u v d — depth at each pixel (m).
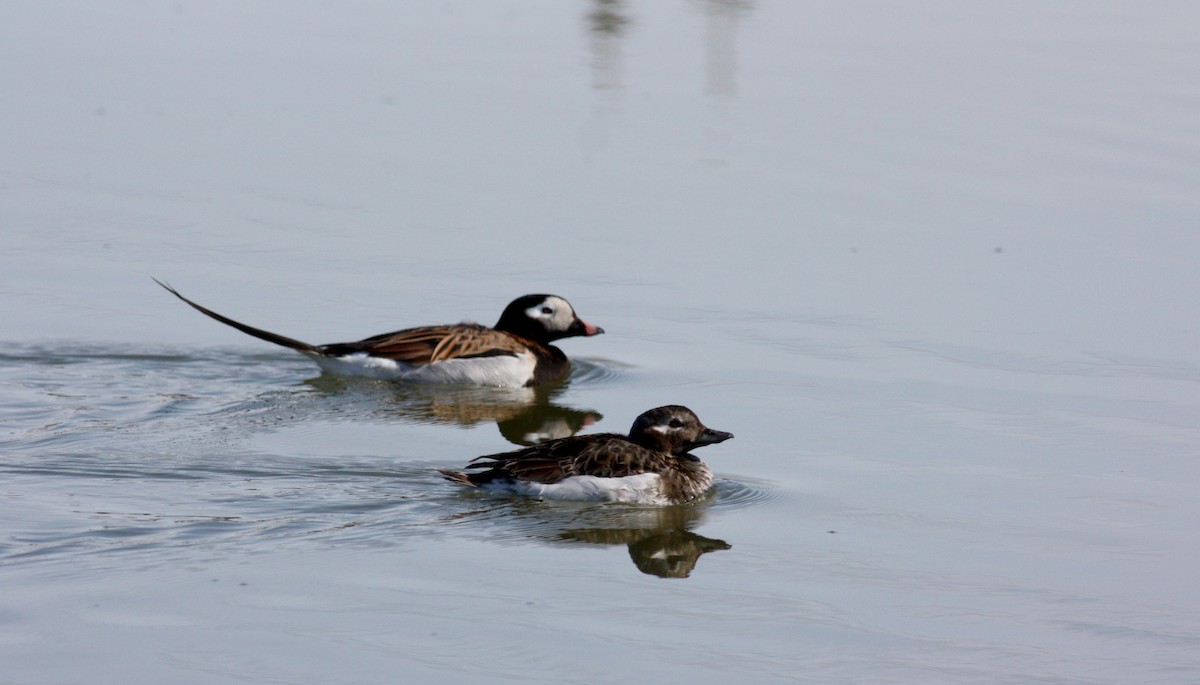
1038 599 11.53
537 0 37.25
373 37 33.25
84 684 9.66
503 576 11.69
